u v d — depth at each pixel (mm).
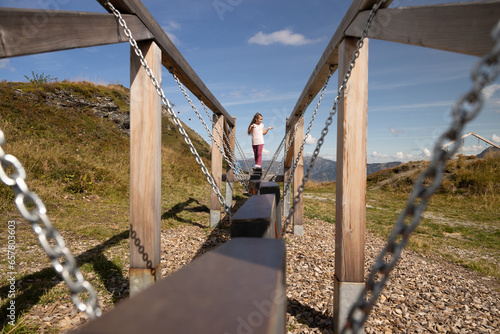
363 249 2547
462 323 2990
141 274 2531
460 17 1287
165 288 701
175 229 6270
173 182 12391
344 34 2656
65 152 9805
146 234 2537
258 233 1596
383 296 3564
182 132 2582
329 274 4160
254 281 755
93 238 4801
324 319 2932
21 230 4676
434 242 6801
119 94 21562
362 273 2553
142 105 2531
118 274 3543
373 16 2066
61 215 5793
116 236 5004
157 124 2621
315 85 4578
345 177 2539
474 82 511
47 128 11750
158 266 2678
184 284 731
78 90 17828
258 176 6316
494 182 14109
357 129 2535
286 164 8586
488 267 5094
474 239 7297
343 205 2545
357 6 2363
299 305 3201
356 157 2537
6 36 1230
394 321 2971
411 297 3584
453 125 547
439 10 1409
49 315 2539
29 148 8430
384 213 10906
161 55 3016
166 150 18953
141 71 2535
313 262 4664
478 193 13883
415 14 1609
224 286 717
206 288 703
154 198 2543
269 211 1798
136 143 2531
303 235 6695
